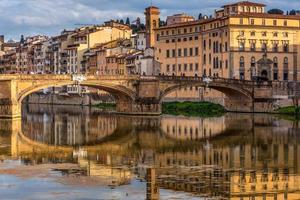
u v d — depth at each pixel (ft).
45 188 172.55
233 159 236.84
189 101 649.20
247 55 613.93
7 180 185.06
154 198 159.94
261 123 437.99
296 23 629.51
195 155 250.78
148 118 499.10
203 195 164.45
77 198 159.84
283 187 177.78
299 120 468.75
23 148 275.80
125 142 307.99
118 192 167.53
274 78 623.36
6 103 476.95
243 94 568.41
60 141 311.27
